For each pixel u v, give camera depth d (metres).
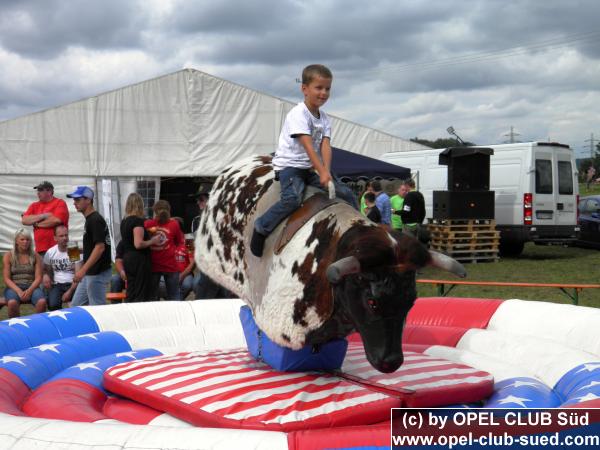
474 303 7.38
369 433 3.40
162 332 7.00
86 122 21.53
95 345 6.46
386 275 4.09
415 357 5.77
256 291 5.21
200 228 6.02
